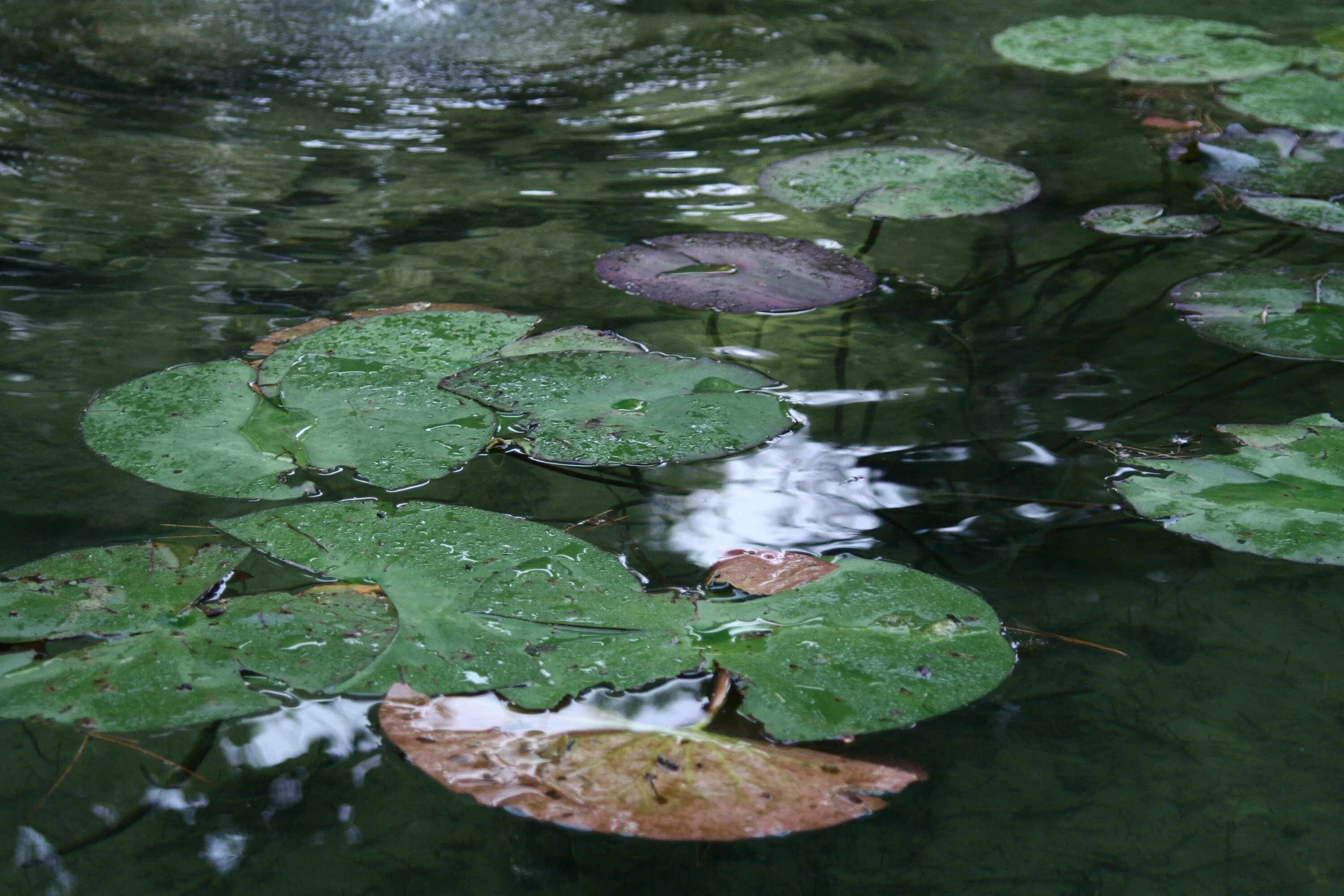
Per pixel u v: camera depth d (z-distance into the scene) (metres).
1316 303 2.88
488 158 3.17
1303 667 2.59
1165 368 2.82
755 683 2.56
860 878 2.51
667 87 3.38
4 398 2.76
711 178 3.12
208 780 2.53
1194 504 2.68
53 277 2.91
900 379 2.81
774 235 3.00
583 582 2.62
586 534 2.66
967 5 3.95
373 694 2.55
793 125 3.25
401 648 2.57
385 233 3.00
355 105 3.30
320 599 2.60
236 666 2.56
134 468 2.69
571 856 2.51
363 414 2.74
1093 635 2.61
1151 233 3.00
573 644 2.58
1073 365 2.82
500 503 2.69
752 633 2.59
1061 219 3.04
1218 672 2.59
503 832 2.52
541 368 2.79
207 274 2.92
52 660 2.56
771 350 2.84
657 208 3.06
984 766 2.55
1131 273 2.95
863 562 2.63
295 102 3.31
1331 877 2.50
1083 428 2.75
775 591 2.61
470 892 2.50
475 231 3.01
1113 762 2.55
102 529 2.65
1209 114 3.27
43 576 2.61
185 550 2.63
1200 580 2.64
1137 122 3.25
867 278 2.92
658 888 2.50
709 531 2.66
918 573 2.62
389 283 2.92
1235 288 2.90
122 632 2.58
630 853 2.52
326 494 2.68
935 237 3.01
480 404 2.75
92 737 2.55
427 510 2.66
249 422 2.73
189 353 2.81
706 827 2.50
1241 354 2.83
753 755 2.53
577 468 2.72
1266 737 2.56
